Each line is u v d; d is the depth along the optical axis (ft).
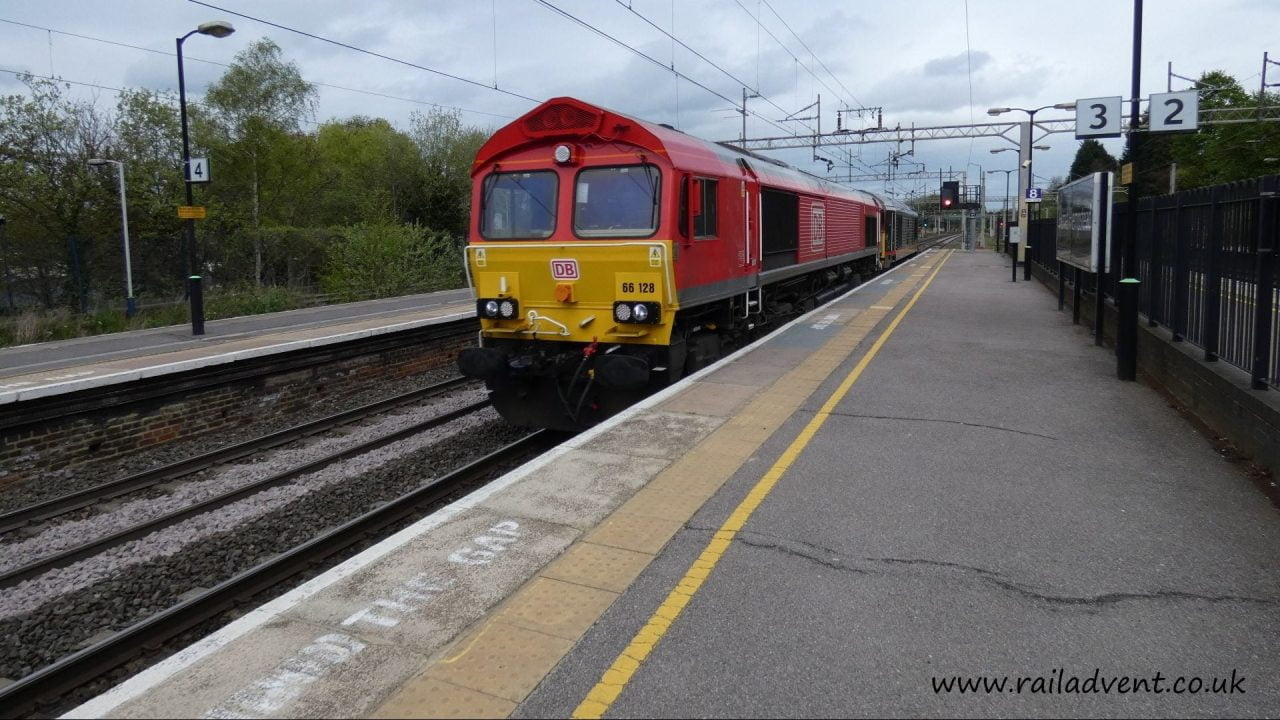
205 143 112.27
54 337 65.92
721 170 34.12
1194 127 33.17
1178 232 29.17
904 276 88.94
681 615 13.26
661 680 11.45
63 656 17.95
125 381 34.12
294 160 120.67
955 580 14.52
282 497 27.43
